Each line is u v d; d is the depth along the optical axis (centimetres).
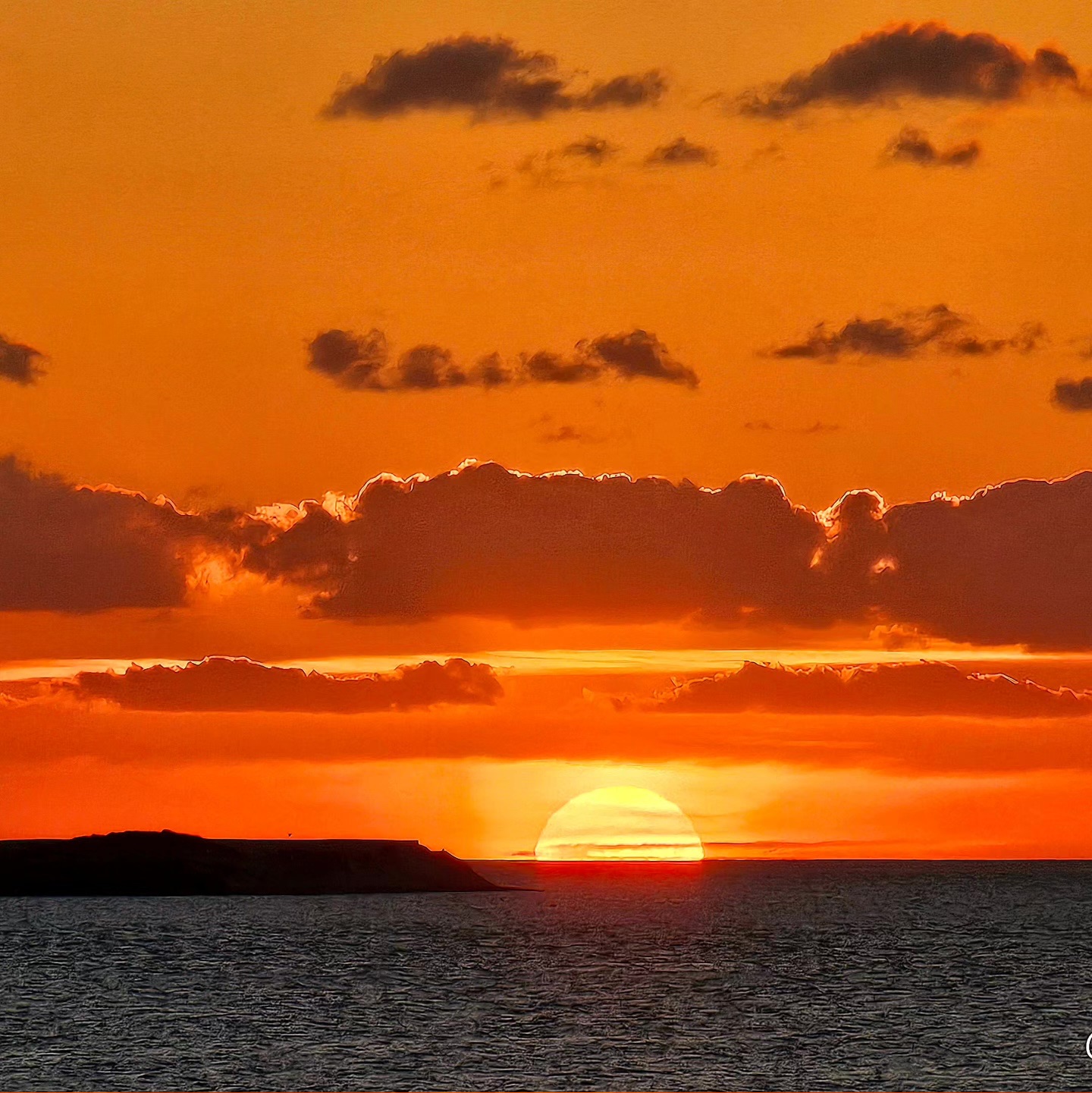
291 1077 14375
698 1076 14550
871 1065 15025
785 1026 17500
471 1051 15812
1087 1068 14800
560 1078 14388
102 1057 15375
